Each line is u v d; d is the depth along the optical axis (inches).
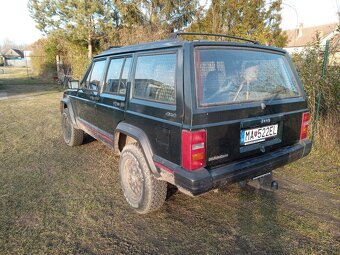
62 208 124.6
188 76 88.9
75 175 159.9
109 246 100.3
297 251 96.7
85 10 620.7
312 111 191.5
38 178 155.3
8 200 130.6
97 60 163.8
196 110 86.7
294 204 126.0
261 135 104.7
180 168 91.5
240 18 334.0
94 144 217.0
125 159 122.0
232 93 98.3
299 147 117.7
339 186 142.4
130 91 119.0
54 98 503.5
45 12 665.0
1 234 106.0
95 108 153.6
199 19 392.8
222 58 98.8
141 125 110.0
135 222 114.7
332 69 184.4
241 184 110.9
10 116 333.7
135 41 482.9
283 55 122.0
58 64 855.1
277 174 157.5
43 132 256.7
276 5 343.6
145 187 111.5
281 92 115.5
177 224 113.0
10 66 2231.8
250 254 95.7
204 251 97.3
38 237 104.7
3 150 202.8
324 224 111.1
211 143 90.1
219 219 115.9
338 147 180.5
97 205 127.6
